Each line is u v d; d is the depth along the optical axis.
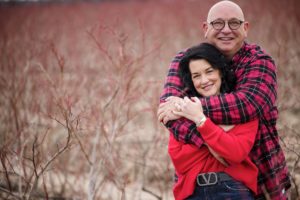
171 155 4.35
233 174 4.16
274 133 4.50
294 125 7.39
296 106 8.41
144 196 7.02
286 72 9.61
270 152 4.39
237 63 4.42
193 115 4.10
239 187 4.16
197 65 4.27
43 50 10.12
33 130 7.32
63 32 18.12
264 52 4.42
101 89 8.41
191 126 4.20
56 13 25.81
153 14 24.67
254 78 4.25
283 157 4.59
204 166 4.21
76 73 10.34
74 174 7.10
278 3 19.50
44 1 28.78
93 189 5.89
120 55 6.86
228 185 4.16
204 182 4.20
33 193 6.25
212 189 4.18
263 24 16.45
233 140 4.04
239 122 4.15
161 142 7.58
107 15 21.70
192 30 19.44
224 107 4.13
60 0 29.70
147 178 7.46
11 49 11.05
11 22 18.69
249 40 14.32
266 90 4.23
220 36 4.43
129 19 22.25
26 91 8.62
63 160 7.13
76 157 7.53
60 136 7.41
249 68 4.31
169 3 26.69
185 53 4.45
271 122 4.46
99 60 10.83
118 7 28.22
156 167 7.07
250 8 20.42
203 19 20.27
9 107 7.67
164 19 22.33
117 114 6.66
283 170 4.56
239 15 4.43
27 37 14.09
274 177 4.37
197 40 17.44
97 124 6.48
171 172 7.31
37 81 8.56
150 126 8.60
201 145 4.15
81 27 15.88
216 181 4.17
